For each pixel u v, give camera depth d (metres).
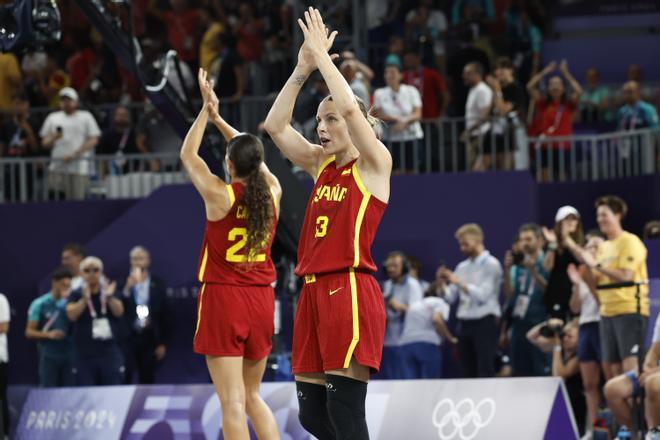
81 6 7.68
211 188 6.10
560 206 12.71
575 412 9.48
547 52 16.42
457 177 11.75
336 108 5.13
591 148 12.96
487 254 10.27
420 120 12.20
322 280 5.11
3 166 13.06
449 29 15.41
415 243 11.79
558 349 9.28
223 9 16.11
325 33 5.16
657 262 9.85
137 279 11.05
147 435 7.84
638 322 8.38
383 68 15.20
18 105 13.74
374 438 7.24
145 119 13.16
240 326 6.18
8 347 12.62
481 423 6.98
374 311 5.07
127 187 12.91
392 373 10.48
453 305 11.48
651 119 12.85
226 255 6.20
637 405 7.69
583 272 8.72
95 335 10.41
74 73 15.40
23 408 8.40
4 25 7.27
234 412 6.15
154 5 16.08
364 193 5.09
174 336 11.90
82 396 8.20
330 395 5.05
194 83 13.81
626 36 16.56
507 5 15.78
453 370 11.45
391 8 16.23
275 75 15.14
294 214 8.59
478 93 12.04
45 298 10.84
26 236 12.76
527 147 12.16
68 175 13.01
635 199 12.48
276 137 5.53
